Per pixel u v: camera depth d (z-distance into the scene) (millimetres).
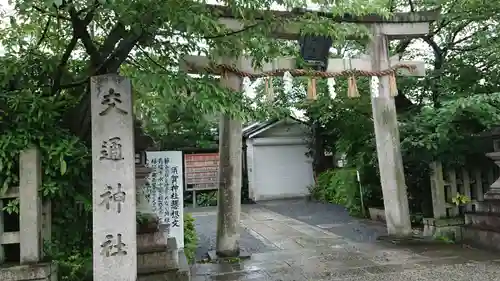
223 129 6535
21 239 3748
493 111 6430
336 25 5344
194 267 5871
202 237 8680
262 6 4285
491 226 6285
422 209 8477
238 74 5973
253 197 16297
